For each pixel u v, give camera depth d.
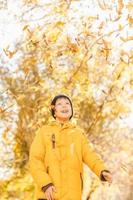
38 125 8.86
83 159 4.53
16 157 9.10
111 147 9.02
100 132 8.99
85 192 9.04
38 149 4.45
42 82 9.14
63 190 4.29
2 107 9.02
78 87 9.06
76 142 4.50
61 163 4.40
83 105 8.97
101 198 9.05
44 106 8.98
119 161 9.01
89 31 9.27
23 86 9.16
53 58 9.25
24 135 9.04
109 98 9.02
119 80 9.10
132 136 9.03
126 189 9.00
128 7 9.20
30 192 9.08
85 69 9.16
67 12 9.53
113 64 9.18
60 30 9.34
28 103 9.04
